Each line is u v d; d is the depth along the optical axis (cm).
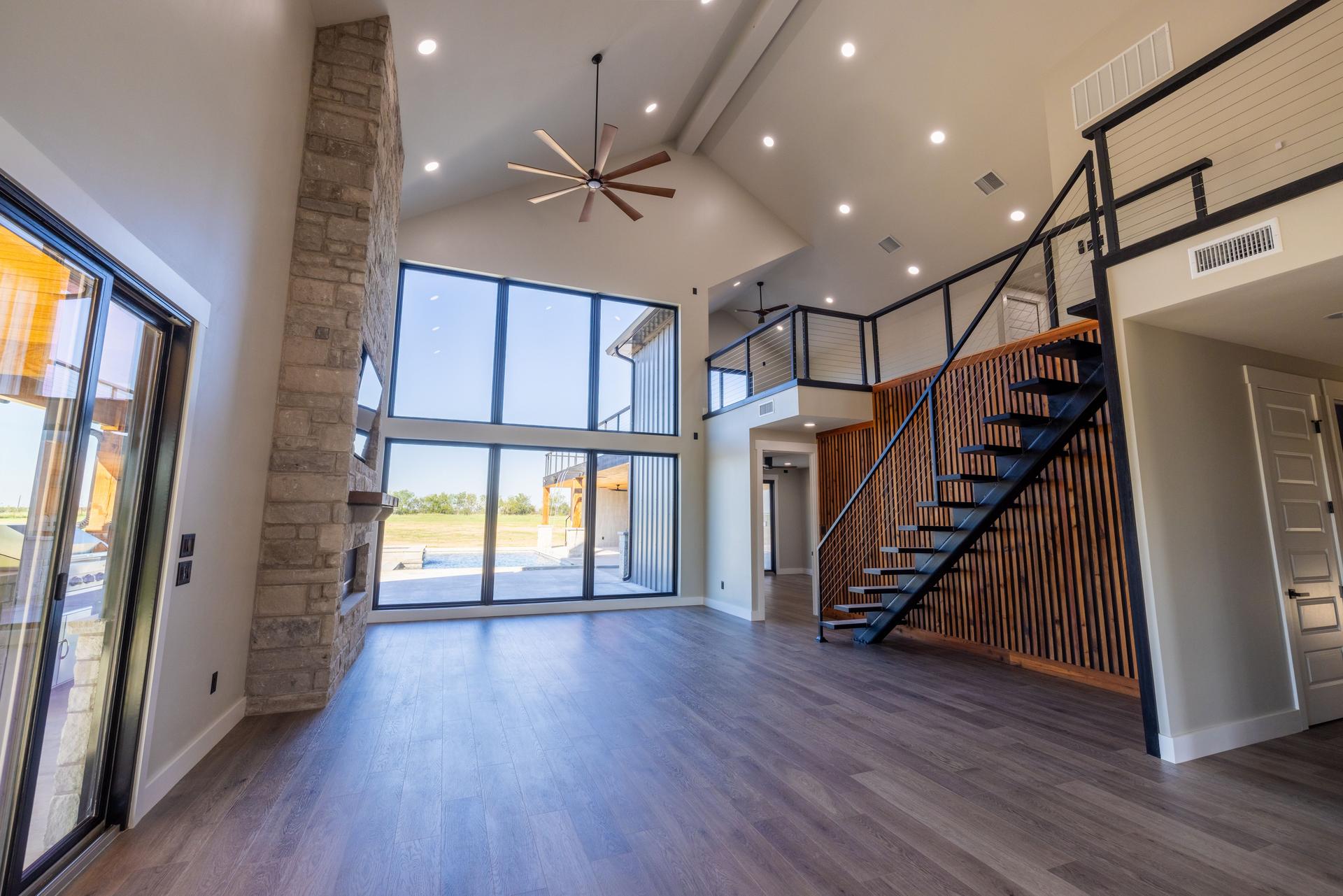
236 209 284
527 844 213
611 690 402
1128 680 404
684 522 776
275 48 323
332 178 389
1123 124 464
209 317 258
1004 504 454
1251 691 316
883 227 784
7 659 161
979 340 814
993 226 705
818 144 718
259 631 352
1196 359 331
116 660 220
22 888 169
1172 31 432
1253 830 223
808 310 647
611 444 750
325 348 377
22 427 161
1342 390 399
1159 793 253
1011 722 344
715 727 333
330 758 286
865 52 594
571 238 751
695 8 554
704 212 824
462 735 319
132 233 193
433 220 690
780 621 671
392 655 495
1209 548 315
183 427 241
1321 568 359
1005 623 498
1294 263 244
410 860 202
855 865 200
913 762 285
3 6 136
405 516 673
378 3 396
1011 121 584
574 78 570
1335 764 283
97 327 182
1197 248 280
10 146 136
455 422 684
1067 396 427
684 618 686
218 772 269
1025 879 192
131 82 189
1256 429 347
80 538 195
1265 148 384
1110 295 316
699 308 812
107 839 209
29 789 169
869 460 669
